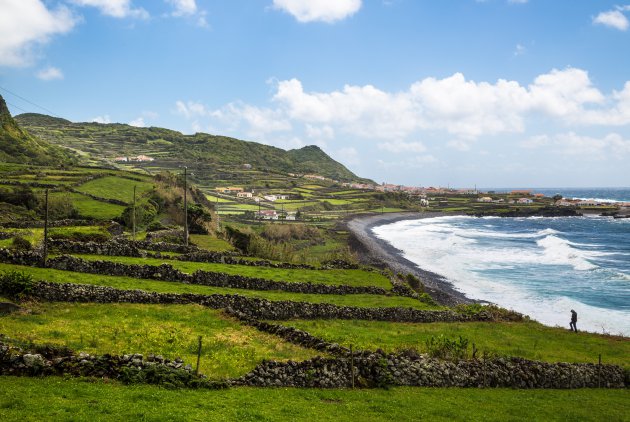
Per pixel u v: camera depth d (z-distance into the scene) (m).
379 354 30.77
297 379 26.81
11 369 21.52
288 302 44.00
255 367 26.33
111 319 33.22
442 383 31.52
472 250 149.00
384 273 72.81
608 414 29.33
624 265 120.38
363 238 176.75
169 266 46.78
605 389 36.41
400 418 23.67
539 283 97.50
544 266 118.31
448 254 141.12
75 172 138.62
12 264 40.94
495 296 86.31
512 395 31.45
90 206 101.25
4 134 188.88
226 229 88.25
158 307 37.78
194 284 46.97
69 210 95.00
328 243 165.38
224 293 45.72
